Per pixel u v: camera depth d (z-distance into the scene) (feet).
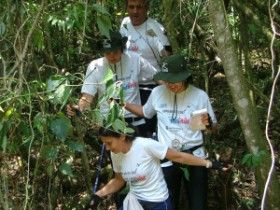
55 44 14.15
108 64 12.84
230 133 16.49
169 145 12.09
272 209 11.76
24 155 12.45
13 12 10.27
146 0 13.76
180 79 11.58
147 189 11.46
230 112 17.20
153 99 12.45
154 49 13.83
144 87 13.69
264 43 16.66
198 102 12.03
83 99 11.70
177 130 12.06
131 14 13.74
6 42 10.62
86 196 14.34
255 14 14.08
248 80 14.15
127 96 13.12
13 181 12.26
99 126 10.27
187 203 14.06
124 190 11.90
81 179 15.17
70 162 13.61
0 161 11.08
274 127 17.76
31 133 10.27
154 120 13.71
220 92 19.01
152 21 13.93
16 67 10.11
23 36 10.61
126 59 13.01
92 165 15.75
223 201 15.23
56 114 9.96
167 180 12.34
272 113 17.56
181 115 12.05
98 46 12.60
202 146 12.26
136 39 13.84
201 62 16.26
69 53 14.74
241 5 14.24
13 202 11.76
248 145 11.51
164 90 12.31
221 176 15.25
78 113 11.54
